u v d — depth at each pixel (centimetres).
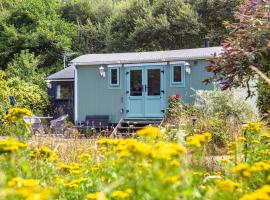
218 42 3206
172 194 195
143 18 3522
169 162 227
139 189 219
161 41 3388
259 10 636
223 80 671
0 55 3431
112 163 325
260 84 737
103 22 3959
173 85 1947
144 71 2003
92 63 2069
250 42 620
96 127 2052
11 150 279
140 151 227
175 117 1585
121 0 4325
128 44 3512
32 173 331
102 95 2084
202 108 1611
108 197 248
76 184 322
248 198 202
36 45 3400
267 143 468
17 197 184
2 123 1405
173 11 3419
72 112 2322
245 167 252
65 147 873
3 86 2058
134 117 2009
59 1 4025
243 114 1549
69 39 3512
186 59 1908
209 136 310
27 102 2358
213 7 3338
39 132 1141
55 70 3353
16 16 3541
